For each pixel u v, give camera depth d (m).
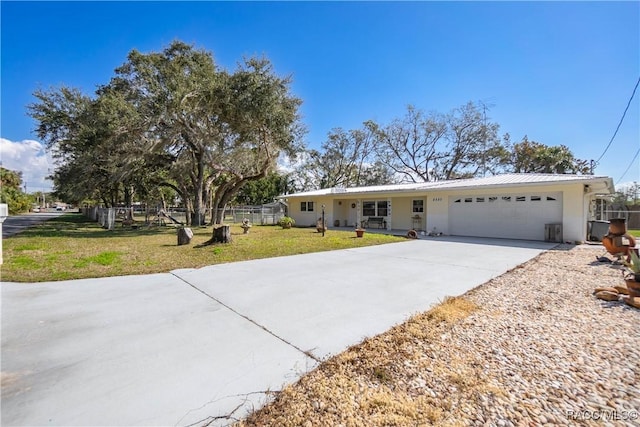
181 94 13.26
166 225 19.16
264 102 14.00
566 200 10.46
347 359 2.40
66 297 4.07
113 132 12.45
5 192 38.19
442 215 13.66
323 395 1.95
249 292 4.34
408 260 6.99
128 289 4.49
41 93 14.21
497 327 3.03
